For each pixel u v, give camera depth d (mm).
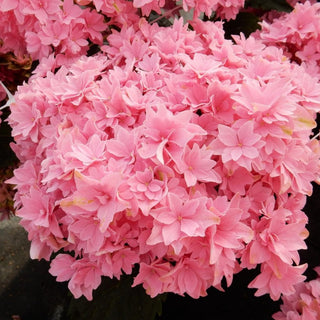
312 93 390
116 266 342
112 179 303
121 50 436
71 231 340
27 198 357
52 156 358
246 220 356
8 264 666
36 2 448
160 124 331
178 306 509
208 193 351
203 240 329
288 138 338
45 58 450
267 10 643
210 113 351
